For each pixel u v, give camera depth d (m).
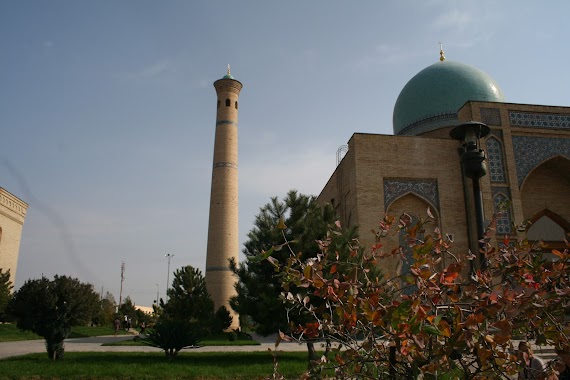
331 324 2.90
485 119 16.34
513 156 16.09
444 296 2.74
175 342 11.48
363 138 15.95
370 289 2.87
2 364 10.36
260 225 10.48
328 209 10.98
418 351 2.37
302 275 2.86
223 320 26.30
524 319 2.56
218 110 30.55
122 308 43.53
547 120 16.61
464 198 15.85
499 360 2.45
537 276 2.82
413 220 15.59
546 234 17.03
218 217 28.64
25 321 11.50
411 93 21.12
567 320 2.62
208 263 28.25
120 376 9.00
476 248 14.95
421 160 16.00
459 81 20.30
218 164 29.45
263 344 17.52
